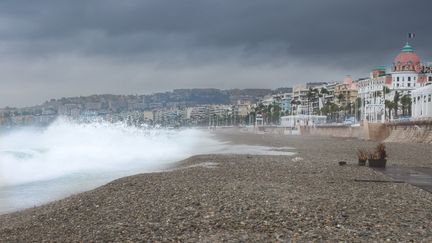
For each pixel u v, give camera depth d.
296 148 64.88
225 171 28.52
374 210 15.33
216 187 20.53
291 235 11.88
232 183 22.06
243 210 15.06
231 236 11.91
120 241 11.94
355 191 20.08
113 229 13.33
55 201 20.14
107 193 20.08
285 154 49.34
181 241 11.62
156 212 15.36
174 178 24.62
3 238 13.50
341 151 55.97
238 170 29.19
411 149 58.06
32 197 23.03
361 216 14.27
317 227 12.74
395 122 95.62
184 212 15.09
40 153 44.16
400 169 30.88
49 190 25.25
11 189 25.66
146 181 23.45
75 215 16.03
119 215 15.38
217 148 65.81
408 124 86.12
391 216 14.34
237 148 66.12
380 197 18.42
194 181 23.09
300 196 18.05
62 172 33.44
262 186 20.92
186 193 18.92
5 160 37.94
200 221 13.72
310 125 168.88
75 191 24.84
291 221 13.45
